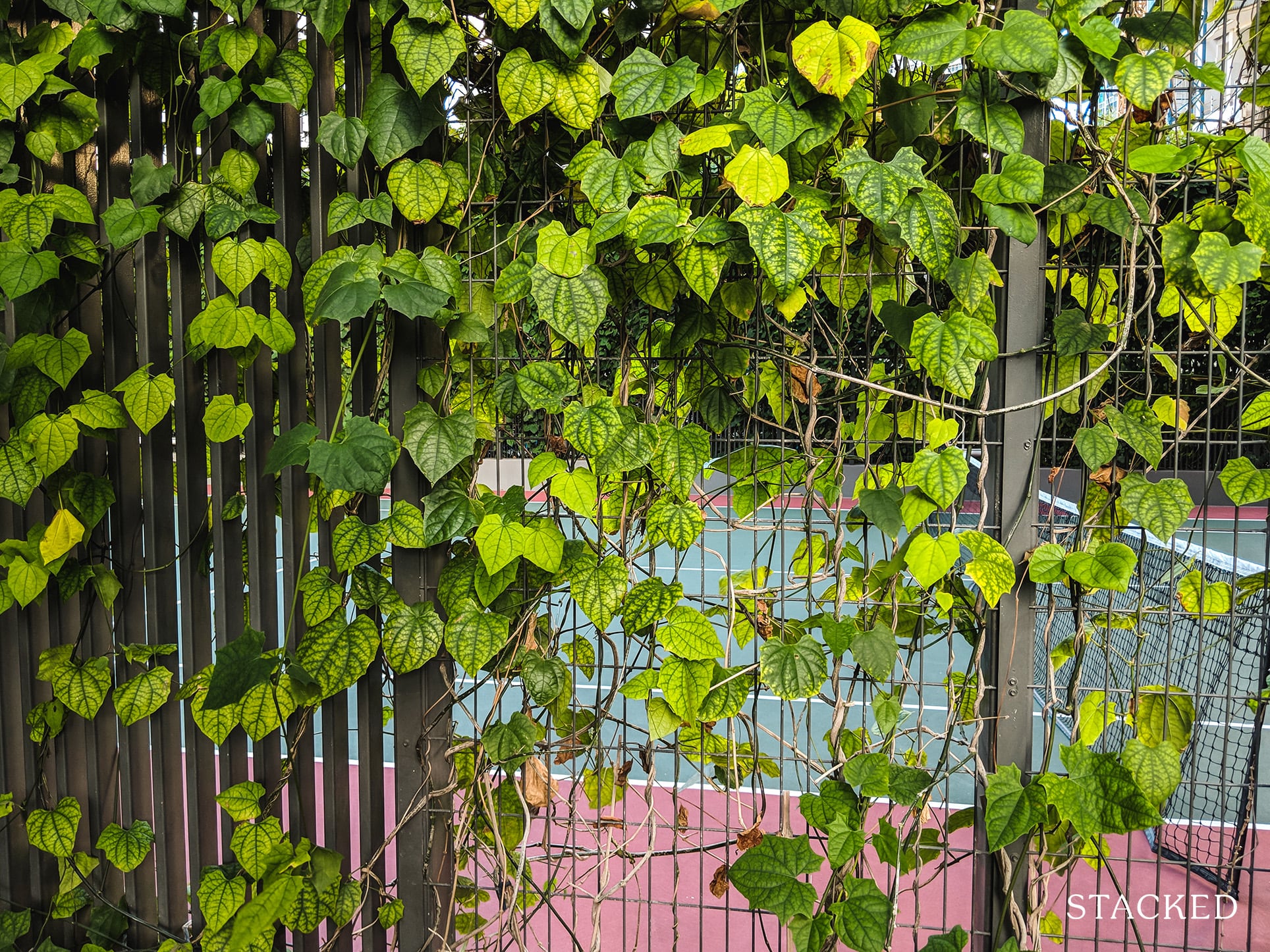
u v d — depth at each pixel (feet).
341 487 5.26
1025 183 4.94
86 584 6.36
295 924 5.71
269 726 5.73
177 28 5.72
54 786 6.53
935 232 4.91
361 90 5.71
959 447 5.51
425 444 5.58
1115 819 5.10
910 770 5.45
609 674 21.27
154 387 5.81
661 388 5.92
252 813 5.81
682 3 5.17
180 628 7.07
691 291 5.57
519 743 5.67
